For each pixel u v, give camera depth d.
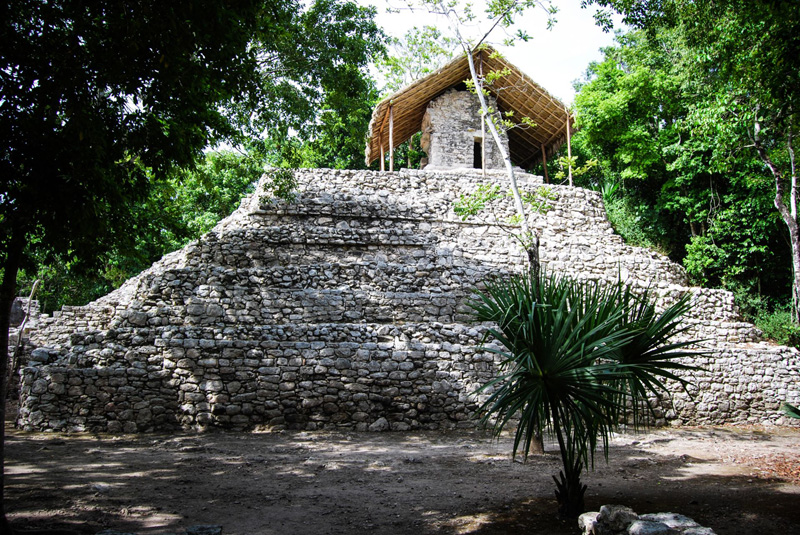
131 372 11.12
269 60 13.52
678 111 21.97
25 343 16.95
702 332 14.59
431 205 17.62
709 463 8.81
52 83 5.43
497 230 17.62
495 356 12.22
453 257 16.09
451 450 9.71
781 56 8.84
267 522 5.70
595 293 5.57
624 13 11.52
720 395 13.41
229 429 11.12
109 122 6.18
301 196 17.11
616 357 5.42
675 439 11.23
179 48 5.94
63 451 9.03
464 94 20.42
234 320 12.84
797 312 17.45
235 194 26.98
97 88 5.96
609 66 23.59
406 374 11.84
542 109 20.36
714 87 17.23
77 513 5.80
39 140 5.30
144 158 6.61
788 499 6.41
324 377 11.64
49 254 6.50
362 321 13.52
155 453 9.09
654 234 23.12
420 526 5.59
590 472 8.06
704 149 19.42
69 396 10.87
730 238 20.86
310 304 13.38
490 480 7.54
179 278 13.25
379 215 17.17
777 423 13.37
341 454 9.26
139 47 5.82
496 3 10.23
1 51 5.21
